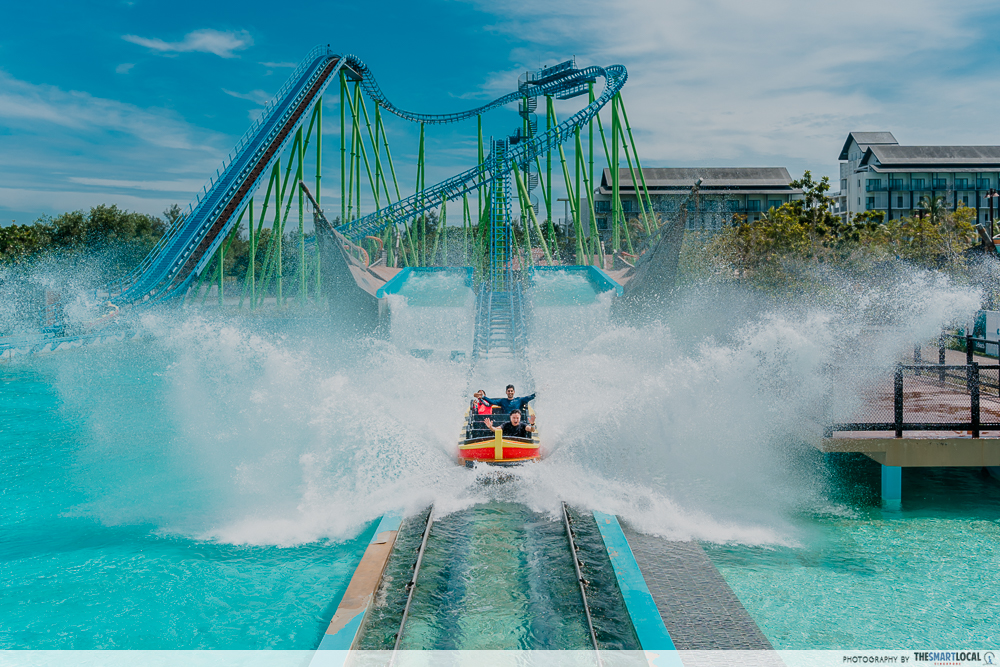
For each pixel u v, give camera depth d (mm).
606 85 49500
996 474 13594
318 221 28719
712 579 8484
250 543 10438
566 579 8594
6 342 33562
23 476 14047
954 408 13508
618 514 10719
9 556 10188
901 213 80750
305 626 8219
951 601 8555
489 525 10336
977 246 30641
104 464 14828
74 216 82000
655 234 30344
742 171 88438
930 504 11930
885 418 12688
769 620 8125
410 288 36562
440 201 45594
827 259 41812
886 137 86375
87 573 9594
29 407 21703
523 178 48625
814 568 9445
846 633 7836
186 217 40219
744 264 45250
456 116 53781
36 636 8039
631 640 7168
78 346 35688
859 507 11734
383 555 9156
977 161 79500
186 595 8961
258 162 40750
